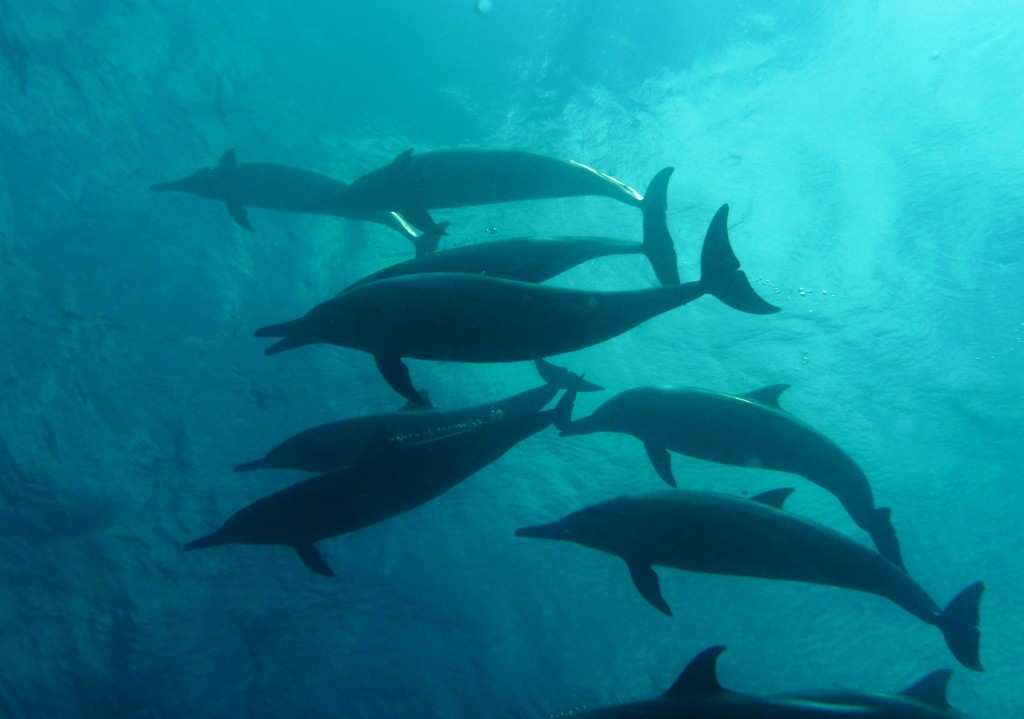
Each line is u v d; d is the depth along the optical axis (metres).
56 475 8.20
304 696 7.20
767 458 5.11
